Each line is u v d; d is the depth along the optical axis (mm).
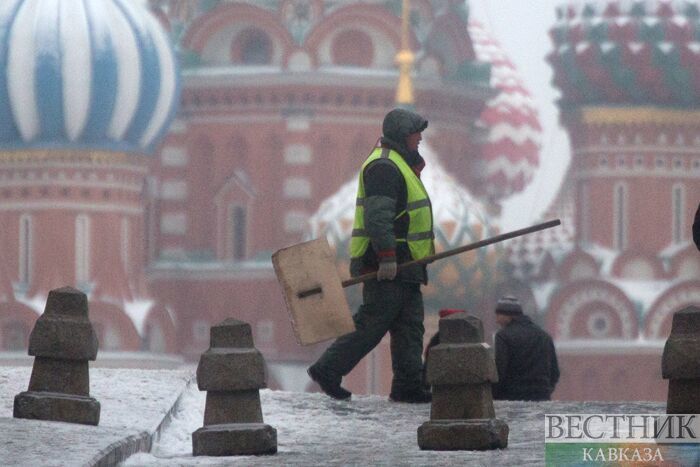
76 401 25828
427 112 186375
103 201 173500
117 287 172625
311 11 185750
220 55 187750
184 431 27625
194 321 187000
